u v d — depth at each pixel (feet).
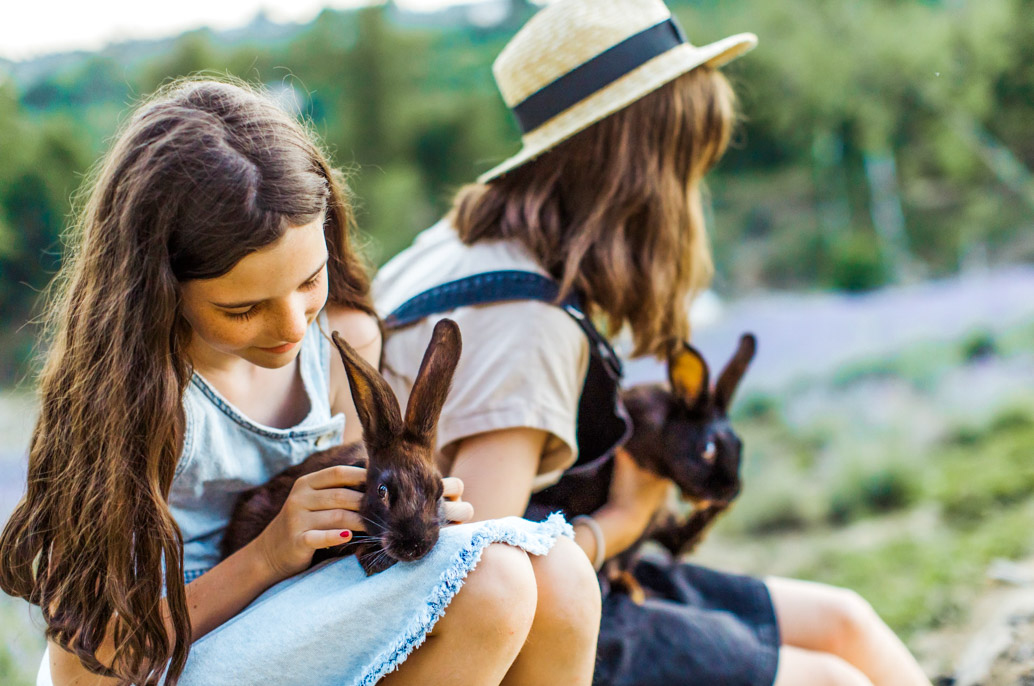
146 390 6.37
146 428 6.43
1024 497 18.47
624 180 8.82
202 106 6.51
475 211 9.14
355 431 8.69
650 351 9.52
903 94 62.18
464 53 76.79
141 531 6.53
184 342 6.73
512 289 8.30
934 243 64.23
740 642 8.94
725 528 20.15
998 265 56.70
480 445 7.95
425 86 67.21
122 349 6.33
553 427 7.98
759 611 9.71
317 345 8.31
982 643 11.65
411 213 49.39
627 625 8.75
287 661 6.53
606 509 9.21
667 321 9.71
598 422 8.66
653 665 8.60
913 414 25.79
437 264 9.18
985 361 30.25
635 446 9.57
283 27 63.36
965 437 23.27
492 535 6.45
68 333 6.72
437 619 6.35
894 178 67.77
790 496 20.42
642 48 8.96
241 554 7.09
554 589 6.72
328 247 7.95
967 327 33.68
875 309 42.47
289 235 6.20
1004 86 56.29
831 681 9.14
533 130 9.24
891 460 20.99
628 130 8.84
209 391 7.47
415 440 7.18
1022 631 11.27
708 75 9.41
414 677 6.53
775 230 74.23
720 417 10.11
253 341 6.58
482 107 61.26
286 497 7.68
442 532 6.63
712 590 10.01
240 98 6.62
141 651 6.54
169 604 6.53
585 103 8.86
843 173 72.23
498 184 9.30
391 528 6.55
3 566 6.96
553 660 6.82
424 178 57.77
